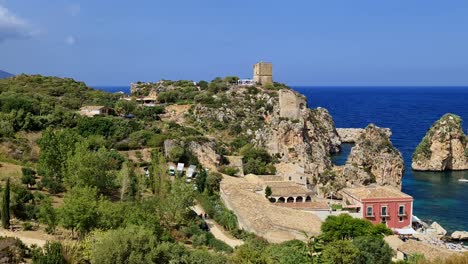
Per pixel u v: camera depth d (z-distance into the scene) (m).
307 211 87.81
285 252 59.31
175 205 76.81
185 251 54.00
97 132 121.81
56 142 85.44
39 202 71.88
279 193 97.12
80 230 58.91
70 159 79.75
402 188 140.25
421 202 123.44
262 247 65.88
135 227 55.19
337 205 93.25
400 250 70.38
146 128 130.75
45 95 163.50
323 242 65.44
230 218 81.56
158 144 117.50
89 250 50.19
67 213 58.81
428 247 69.81
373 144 133.62
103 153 88.38
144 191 89.56
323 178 124.12
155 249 50.28
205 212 87.38
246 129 155.50
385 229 80.50
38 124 120.00
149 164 103.69
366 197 92.00
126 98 191.38
